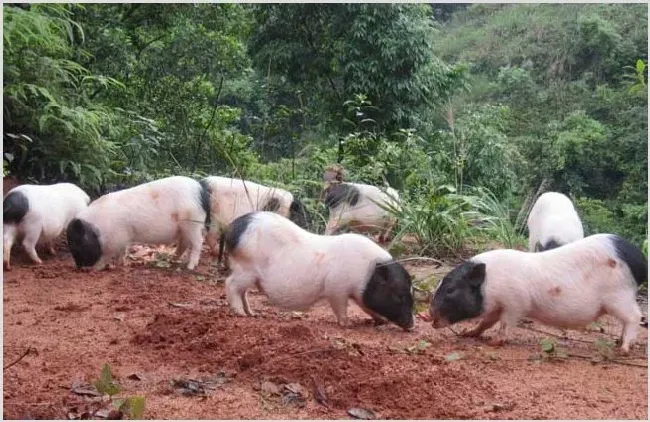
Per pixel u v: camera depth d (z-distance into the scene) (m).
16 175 10.52
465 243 10.02
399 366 5.09
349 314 6.98
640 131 22.67
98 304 6.77
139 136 13.15
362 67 18.23
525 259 6.12
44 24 9.99
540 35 31.09
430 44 18.61
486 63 31.30
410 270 8.87
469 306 6.05
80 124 10.30
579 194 22.03
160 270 8.30
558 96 26.73
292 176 13.55
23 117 10.20
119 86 14.53
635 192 21.16
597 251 6.03
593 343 6.30
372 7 18.00
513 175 18.02
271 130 19.20
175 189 8.28
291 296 6.36
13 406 4.30
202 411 4.36
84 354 5.34
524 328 6.75
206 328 5.70
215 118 16.75
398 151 13.84
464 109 21.16
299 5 18.77
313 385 4.70
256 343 5.32
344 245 6.37
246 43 19.50
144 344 5.54
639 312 6.02
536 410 4.54
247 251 6.44
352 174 13.02
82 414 4.21
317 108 19.78
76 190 8.89
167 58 16.06
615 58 27.70
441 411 4.44
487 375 5.19
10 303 6.75
